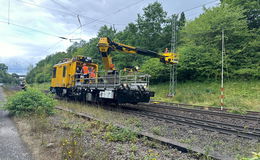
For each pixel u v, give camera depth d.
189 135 5.48
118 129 5.38
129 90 9.81
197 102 16.17
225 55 19.09
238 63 19.56
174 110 11.37
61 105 10.85
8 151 3.98
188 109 11.01
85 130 5.52
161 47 33.22
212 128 6.32
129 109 10.68
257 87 16.17
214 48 20.20
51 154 3.81
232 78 19.31
